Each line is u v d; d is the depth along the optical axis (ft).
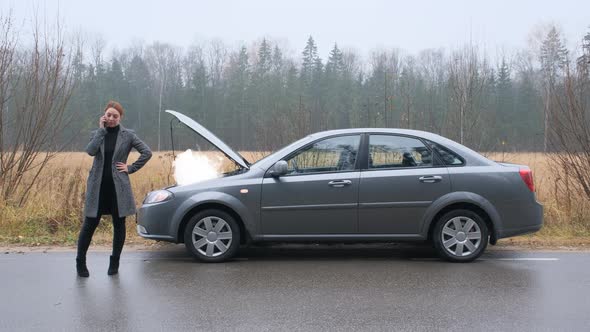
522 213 22.15
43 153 34.22
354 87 126.21
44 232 28.89
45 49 34.45
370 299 17.01
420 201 21.91
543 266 21.57
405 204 21.90
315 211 21.94
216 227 22.24
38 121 33.68
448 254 22.15
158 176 38.50
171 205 22.02
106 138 19.53
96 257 23.47
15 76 33.83
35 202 31.27
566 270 20.88
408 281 19.22
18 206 30.99
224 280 19.42
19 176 33.14
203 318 15.16
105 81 164.86
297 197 21.91
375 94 102.32
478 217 22.07
